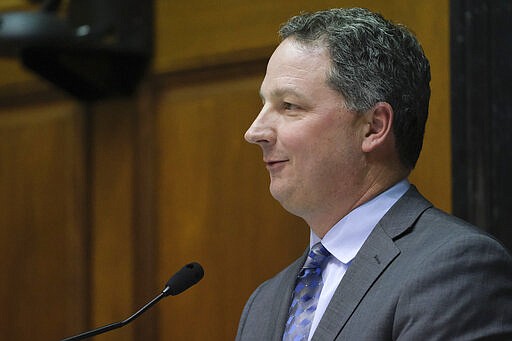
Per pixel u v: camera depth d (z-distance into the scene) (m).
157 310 7.71
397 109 4.61
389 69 4.61
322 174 4.57
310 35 4.66
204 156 7.61
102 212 8.09
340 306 4.31
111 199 8.05
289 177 4.61
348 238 4.59
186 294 7.57
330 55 4.59
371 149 4.57
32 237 8.42
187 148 7.71
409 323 4.06
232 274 7.39
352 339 4.18
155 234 7.80
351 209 4.63
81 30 7.51
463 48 6.40
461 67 6.40
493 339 3.99
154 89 7.93
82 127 8.24
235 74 7.54
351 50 4.59
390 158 4.63
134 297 7.85
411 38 4.74
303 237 7.07
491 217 6.23
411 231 4.45
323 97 4.57
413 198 4.61
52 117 8.42
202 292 7.51
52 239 8.31
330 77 4.57
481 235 4.26
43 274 8.33
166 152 7.81
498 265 4.16
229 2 7.55
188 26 7.74
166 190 7.79
